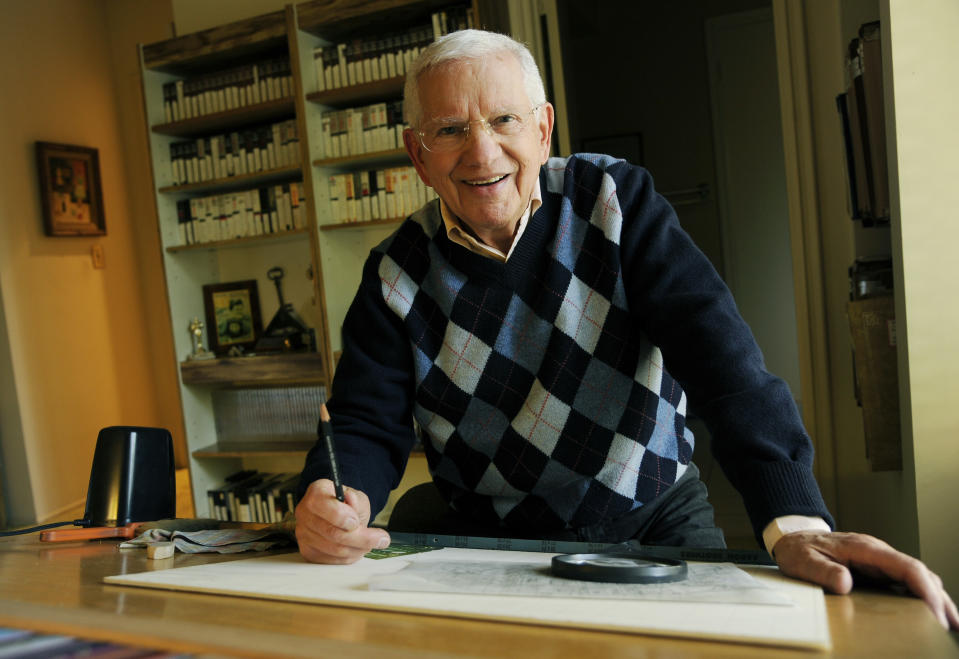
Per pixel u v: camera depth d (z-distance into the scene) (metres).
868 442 2.14
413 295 1.31
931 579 0.68
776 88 5.88
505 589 0.73
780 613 0.63
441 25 3.44
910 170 1.76
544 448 1.27
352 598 0.74
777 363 5.96
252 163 3.95
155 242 5.83
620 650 0.58
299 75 3.63
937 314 1.78
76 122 5.39
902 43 1.75
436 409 1.31
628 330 1.23
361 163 3.74
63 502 4.98
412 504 1.55
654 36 6.14
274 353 4.00
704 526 1.27
